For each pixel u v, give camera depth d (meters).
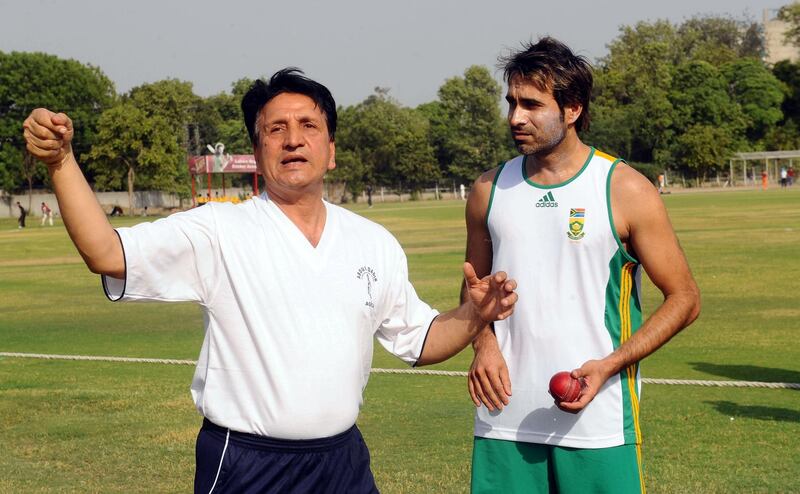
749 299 15.55
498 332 4.45
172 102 85.44
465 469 6.52
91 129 83.38
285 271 3.51
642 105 87.75
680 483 6.11
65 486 6.35
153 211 80.44
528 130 4.28
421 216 51.44
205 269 3.49
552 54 4.23
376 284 3.70
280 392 3.45
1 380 10.05
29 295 19.94
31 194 80.69
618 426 4.29
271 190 3.62
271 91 3.59
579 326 4.30
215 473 3.52
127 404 8.76
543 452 4.39
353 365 3.58
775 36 145.62
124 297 3.39
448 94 98.06
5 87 79.69
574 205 4.31
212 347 3.54
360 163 91.12
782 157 87.88
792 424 7.54
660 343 4.24
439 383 9.64
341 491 3.62
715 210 44.28
